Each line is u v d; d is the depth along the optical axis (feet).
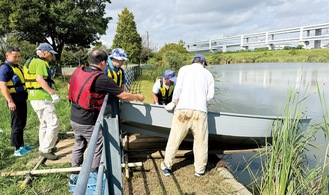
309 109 26.21
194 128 11.46
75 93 9.34
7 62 12.89
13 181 10.45
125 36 134.92
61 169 10.49
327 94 34.42
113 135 6.93
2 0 52.70
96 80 9.05
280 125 13.09
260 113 27.40
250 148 15.39
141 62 138.41
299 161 11.21
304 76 62.85
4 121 20.54
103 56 9.52
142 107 13.24
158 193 10.44
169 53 81.71
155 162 13.32
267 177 11.05
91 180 8.77
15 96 13.03
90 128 9.58
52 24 60.13
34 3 53.88
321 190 9.62
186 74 11.62
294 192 9.87
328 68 85.76
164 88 15.48
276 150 10.70
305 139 11.13
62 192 9.96
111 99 10.94
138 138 16.40
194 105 11.25
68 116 21.24
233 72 83.41
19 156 13.37
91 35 68.33
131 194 10.36
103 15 69.26
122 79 13.00
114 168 7.09
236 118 13.28
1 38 59.57
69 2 57.93
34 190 9.77
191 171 12.43
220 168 12.69
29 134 16.76
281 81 54.65
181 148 14.98
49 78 12.37
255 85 49.47
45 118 12.43
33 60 12.02
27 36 60.34
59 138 16.42
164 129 13.87
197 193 10.48
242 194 10.42
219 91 41.22
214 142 15.25
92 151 4.08
